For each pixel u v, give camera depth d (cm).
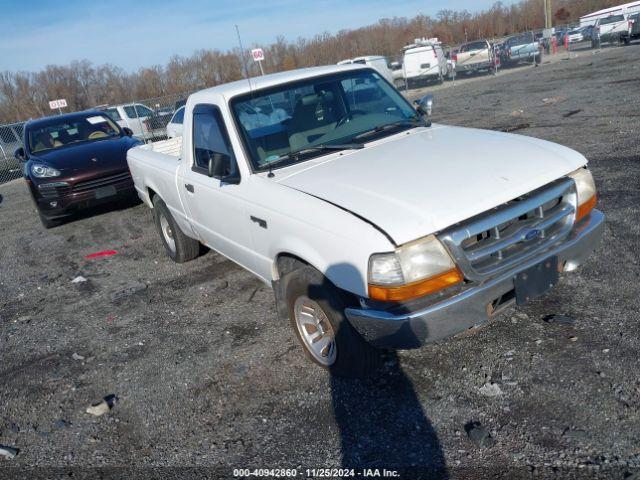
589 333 341
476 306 285
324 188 329
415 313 276
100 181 848
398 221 279
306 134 408
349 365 323
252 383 360
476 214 284
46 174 836
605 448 256
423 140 386
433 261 277
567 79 1623
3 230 964
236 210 393
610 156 702
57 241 817
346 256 290
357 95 450
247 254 407
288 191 341
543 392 299
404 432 291
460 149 354
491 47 2477
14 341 486
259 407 335
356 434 296
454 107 1497
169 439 321
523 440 270
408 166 335
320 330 344
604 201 553
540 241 306
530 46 2491
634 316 349
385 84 477
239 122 399
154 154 581
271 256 368
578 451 257
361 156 370
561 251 313
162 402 357
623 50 2316
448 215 279
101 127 1003
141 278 595
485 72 2581
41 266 705
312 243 314
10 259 759
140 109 2202
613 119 917
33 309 557
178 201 512
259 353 395
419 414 302
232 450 303
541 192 306
